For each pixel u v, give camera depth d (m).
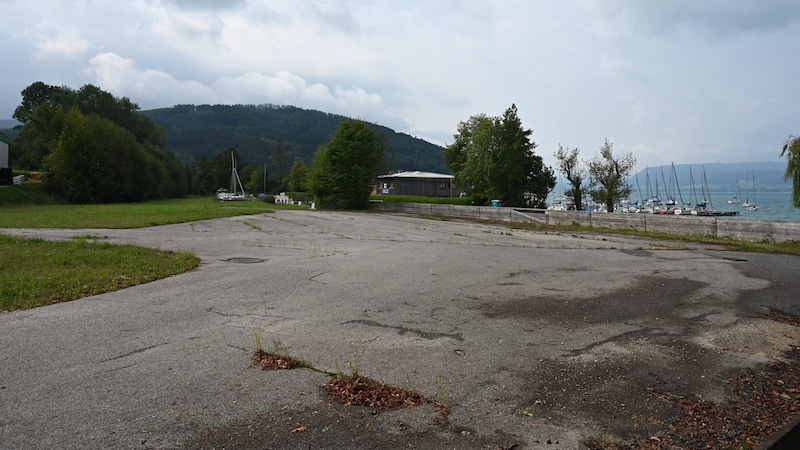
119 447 3.46
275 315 7.04
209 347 5.59
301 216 34.50
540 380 4.77
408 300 8.05
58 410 4.02
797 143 23.16
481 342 5.90
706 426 3.95
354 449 3.48
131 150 68.50
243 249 15.20
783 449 3.76
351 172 53.09
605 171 48.94
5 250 13.05
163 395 4.30
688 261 13.29
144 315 7.01
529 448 3.53
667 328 6.65
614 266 12.12
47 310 7.27
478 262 12.52
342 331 6.26
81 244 14.28
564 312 7.41
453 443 3.58
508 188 53.84
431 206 44.47
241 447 3.48
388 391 4.44
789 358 5.58
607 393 4.51
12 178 59.28
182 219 26.70
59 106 67.38
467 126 61.66
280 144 140.38
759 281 10.38
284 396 4.30
